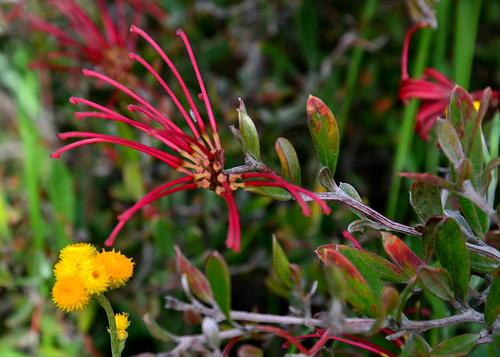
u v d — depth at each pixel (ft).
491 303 1.06
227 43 2.03
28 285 1.62
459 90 1.08
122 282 1.05
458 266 1.06
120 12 1.73
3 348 1.65
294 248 1.67
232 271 1.69
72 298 1.03
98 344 1.71
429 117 1.35
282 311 1.89
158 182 1.92
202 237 1.83
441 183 1.04
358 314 1.23
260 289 1.86
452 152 1.04
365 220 1.10
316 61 2.10
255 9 2.17
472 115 1.08
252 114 2.07
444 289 1.05
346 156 2.24
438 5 1.76
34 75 2.07
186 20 2.04
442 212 1.10
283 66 2.07
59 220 1.70
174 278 1.63
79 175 2.06
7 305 1.74
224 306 1.06
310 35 2.08
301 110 2.04
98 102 1.94
